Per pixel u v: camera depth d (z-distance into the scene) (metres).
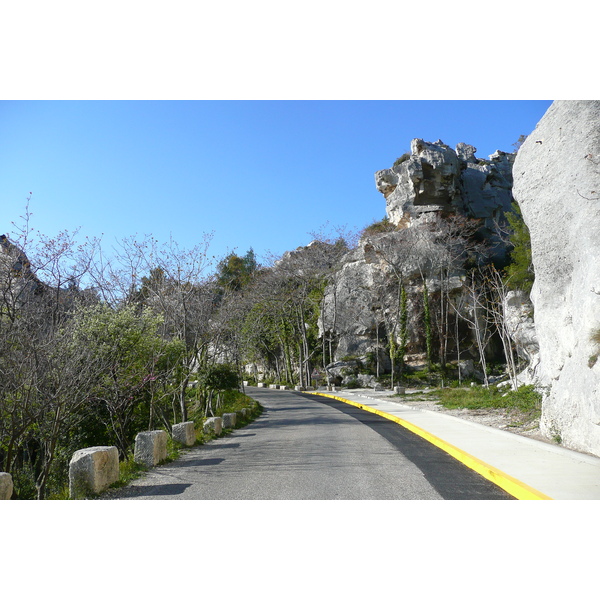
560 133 11.73
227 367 24.52
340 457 11.34
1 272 14.99
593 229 10.15
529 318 33.06
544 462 9.45
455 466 9.95
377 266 52.00
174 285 21.91
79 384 11.97
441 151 54.53
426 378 45.22
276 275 54.25
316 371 58.22
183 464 11.27
